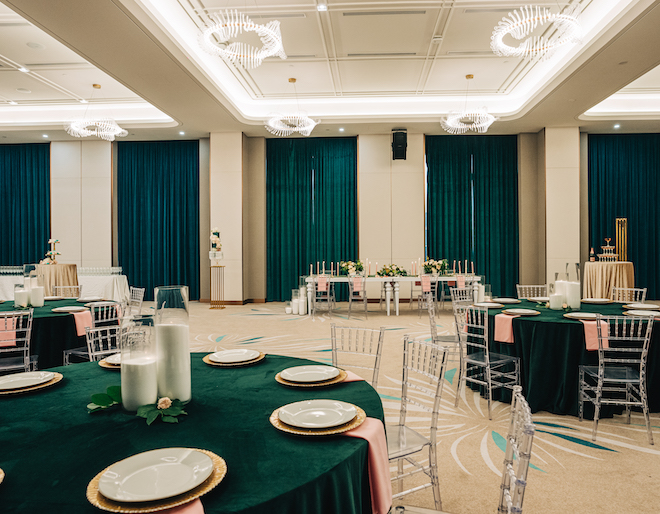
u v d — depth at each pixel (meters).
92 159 11.24
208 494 0.92
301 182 11.26
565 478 2.44
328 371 1.80
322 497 1.01
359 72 8.11
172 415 1.30
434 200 11.09
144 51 6.14
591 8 6.00
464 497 2.24
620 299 6.05
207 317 8.55
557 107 8.69
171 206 11.38
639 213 10.60
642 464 2.61
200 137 11.12
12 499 0.90
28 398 1.56
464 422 3.31
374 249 10.81
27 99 9.44
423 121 9.80
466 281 9.05
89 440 1.20
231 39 6.67
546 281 10.19
